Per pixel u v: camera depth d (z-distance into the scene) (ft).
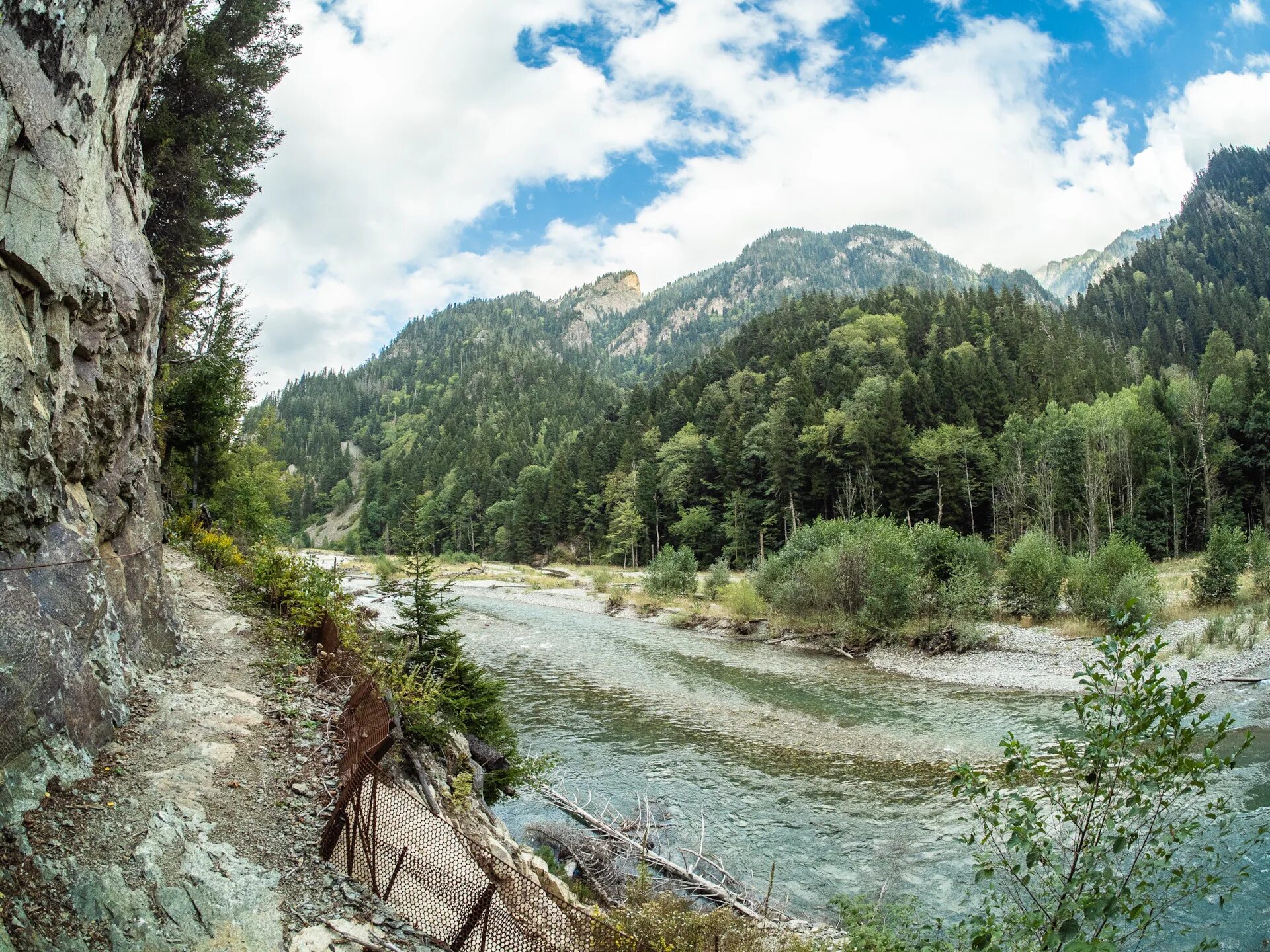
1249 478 190.70
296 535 456.04
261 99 77.30
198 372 82.74
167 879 17.95
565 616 147.13
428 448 547.90
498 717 42.42
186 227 68.90
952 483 211.61
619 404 501.56
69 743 20.93
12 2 21.03
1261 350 351.87
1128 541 108.99
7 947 14.05
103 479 28.99
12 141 21.09
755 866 41.39
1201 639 86.38
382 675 32.91
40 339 22.61
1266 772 48.70
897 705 75.82
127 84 29.43
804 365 335.06
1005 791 43.27
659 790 52.44
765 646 114.01
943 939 29.99
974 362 282.77
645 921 27.17
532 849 40.34
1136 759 17.53
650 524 289.74
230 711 28.43
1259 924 30.30
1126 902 16.83
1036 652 93.81
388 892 20.26
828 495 238.27
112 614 26.55
